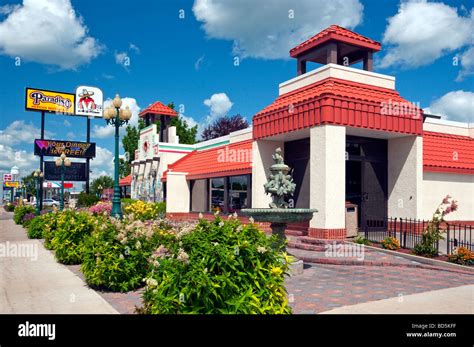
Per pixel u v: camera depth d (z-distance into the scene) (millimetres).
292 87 17750
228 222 5766
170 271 5043
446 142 19969
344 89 15219
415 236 14227
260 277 5117
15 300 7535
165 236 9383
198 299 4766
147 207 21984
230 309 4812
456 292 7973
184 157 31016
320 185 14328
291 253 12625
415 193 16297
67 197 73062
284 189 10914
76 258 11977
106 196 48000
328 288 8391
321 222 14250
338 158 14383
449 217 18156
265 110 17672
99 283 8289
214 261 4867
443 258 11484
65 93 43938
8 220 39344
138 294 8070
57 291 8328
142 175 34719
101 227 8992
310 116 14891
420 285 8703
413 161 16453
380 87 16703
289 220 10008
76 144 44312
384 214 17391
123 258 8281
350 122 14617
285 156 18547
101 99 45719
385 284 8805
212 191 25016
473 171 18641
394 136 16859
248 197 20812
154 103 33344
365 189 16969
